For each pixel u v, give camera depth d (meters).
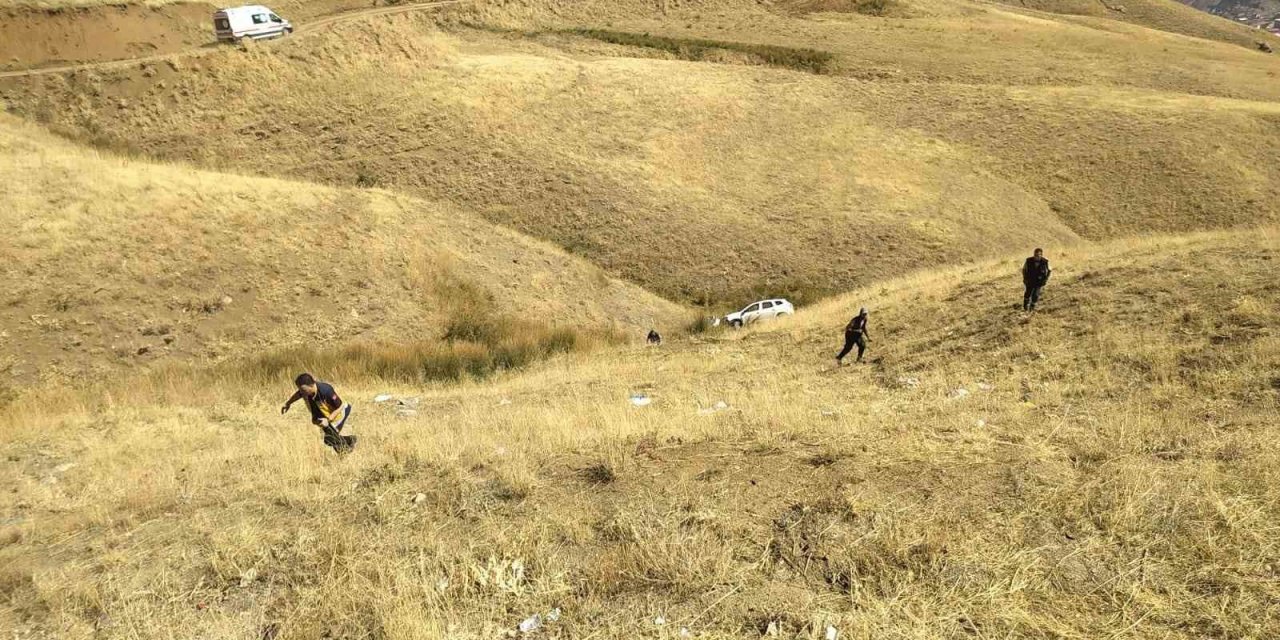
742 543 4.77
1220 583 3.94
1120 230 35.16
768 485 5.65
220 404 13.40
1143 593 3.92
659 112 42.59
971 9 81.44
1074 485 5.15
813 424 7.67
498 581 4.62
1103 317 12.33
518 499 5.91
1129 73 56.50
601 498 5.75
